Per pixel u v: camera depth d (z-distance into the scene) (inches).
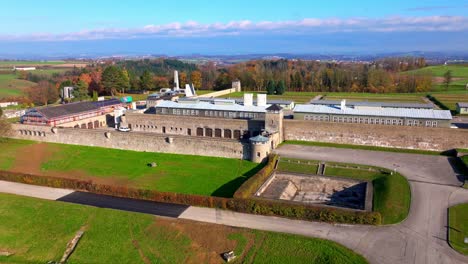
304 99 7219.5
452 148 3553.2
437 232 2137.1
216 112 4704.7
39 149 4357.8
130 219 2443.4
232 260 2025.1
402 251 1964.8
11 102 7854.3
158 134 4183.1
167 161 3752.5
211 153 3809.1
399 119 3961.6
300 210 2372.0
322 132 4001.0
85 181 3036.4
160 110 5049.2
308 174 3102.9
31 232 2469.2
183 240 2212.1
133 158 3905.0
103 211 2556.6
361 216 2263.8
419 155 3518.7
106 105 5728.3
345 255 1935.3
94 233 2374.5
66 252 2287.2
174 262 2081.7
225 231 2224.4
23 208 2687.0
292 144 4003.4
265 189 2923.2
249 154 3612.2
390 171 3061.0
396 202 2458.2
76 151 4220.0
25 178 3196.4
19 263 2219.5
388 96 7642.7
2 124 4643.2
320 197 2950.3
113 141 4291.3
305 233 2180.1
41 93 7819.9
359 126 3841.0
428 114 3949.3
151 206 2650.1
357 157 3479.3
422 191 2674.7
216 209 2566.4
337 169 3201.3
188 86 6446.9
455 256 1907.0
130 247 2229.3
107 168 3612.2
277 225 2294.5
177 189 3009.4
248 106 4682.6
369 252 1963.6
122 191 2871.6
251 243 2117.4
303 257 1979.6
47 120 4714.6
